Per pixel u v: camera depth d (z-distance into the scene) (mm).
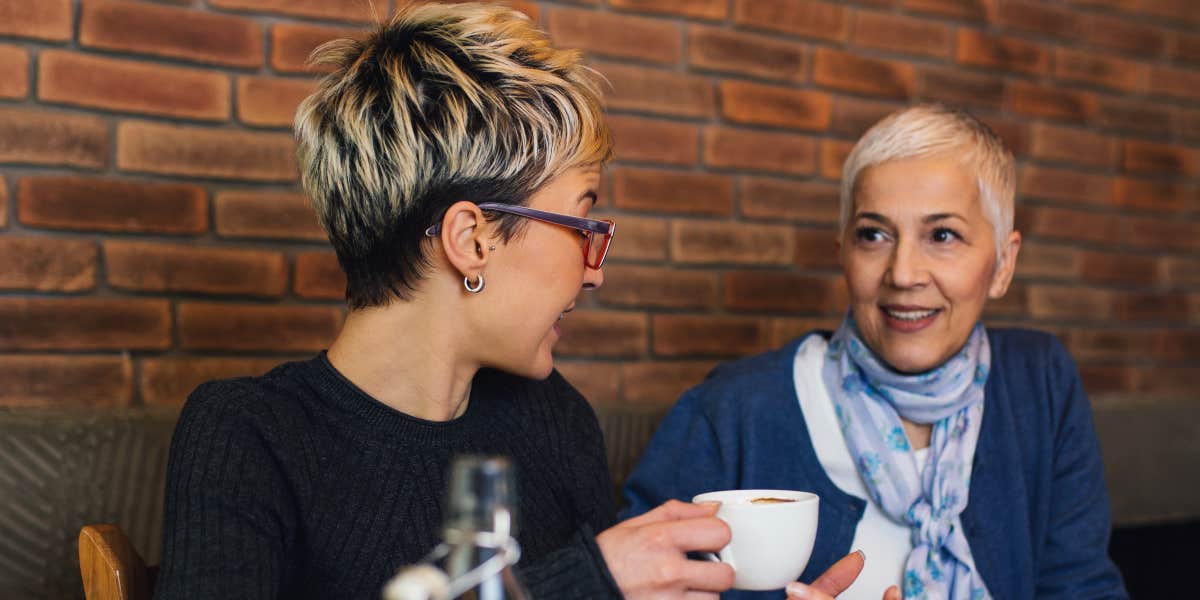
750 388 1378
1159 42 2594
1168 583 2266
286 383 940
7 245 1557
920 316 1273
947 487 1284
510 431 1050
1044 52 2455
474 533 467
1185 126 2631
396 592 453
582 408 1149
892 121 1287
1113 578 1308
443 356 936
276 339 1731
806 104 2182
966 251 1268
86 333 1601
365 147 897
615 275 1989
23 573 1363
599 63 1983
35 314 1570
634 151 2012
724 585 769
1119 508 2203
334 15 1773
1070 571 1314
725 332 2094
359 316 949
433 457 946
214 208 1694
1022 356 1414
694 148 2068
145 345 1639
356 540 901
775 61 2148
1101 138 2525
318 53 969
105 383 1608
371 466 920
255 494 856
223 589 797
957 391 1299
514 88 902
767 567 797
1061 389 1395
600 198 1979
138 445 1462
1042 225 2441
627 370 1997
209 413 885
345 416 928
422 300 924
